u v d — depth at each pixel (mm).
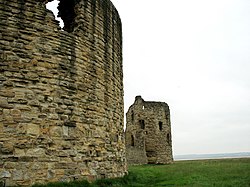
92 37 13883
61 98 11938
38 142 11070
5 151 10414
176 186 13609
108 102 14742
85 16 13625
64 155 11648
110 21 15758
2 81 10789
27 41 11438
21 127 10828
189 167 25141
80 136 12375
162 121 43000
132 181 15461
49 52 11883
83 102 12797
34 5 11766
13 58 11078
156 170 24016
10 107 10766
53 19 12180
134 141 41625
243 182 13180
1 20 11078
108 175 13906
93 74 13641
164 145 42312
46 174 11039
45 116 11391
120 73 17047
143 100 42750
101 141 13641
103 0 15172
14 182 10359
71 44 12664
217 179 15008
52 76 11812
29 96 11164
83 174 12234
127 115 44469
